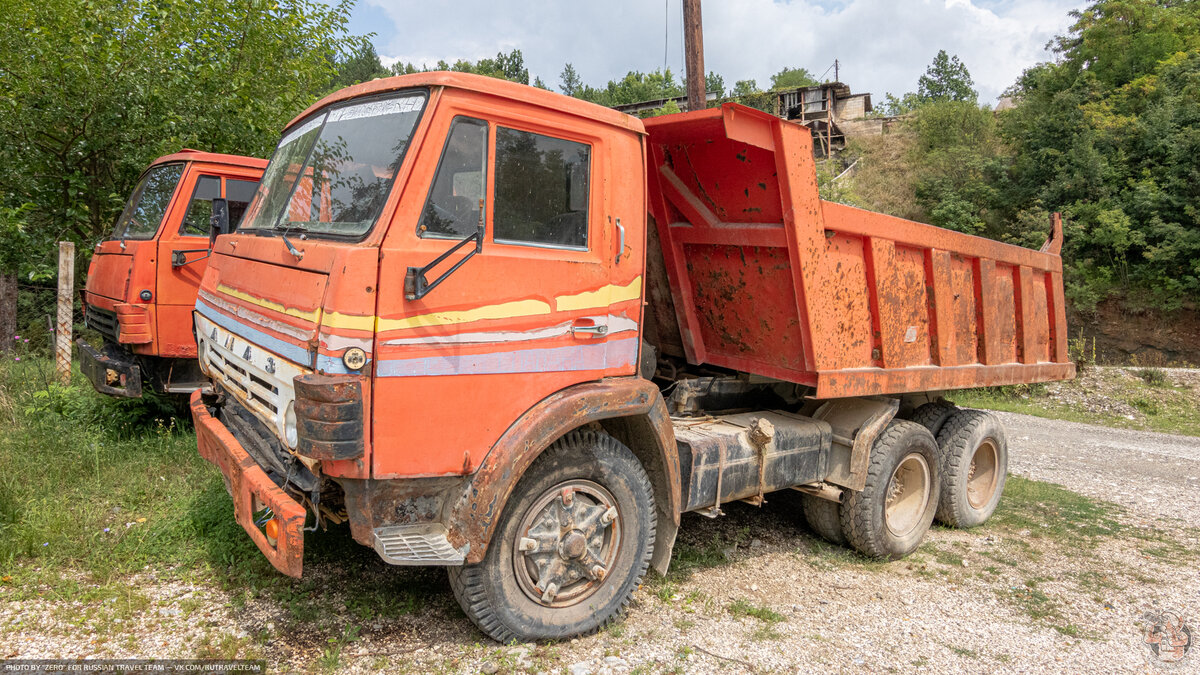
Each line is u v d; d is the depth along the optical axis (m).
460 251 3.07
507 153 3.26
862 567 4.96
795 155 4.05
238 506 3.34
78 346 7.10
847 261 4.51
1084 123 24.09
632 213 3.69
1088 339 23.06
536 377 3.30
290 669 3.17
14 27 9.00
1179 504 7.24
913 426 5.24
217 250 4.28
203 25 10.15
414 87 3.20
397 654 3.34
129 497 4.88
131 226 6.72
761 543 5.25
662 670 3.40
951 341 5.37
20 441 5.65
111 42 9.06
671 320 5.30
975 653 3.83
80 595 3.66
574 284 3.43
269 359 3.16
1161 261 21.59
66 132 9.45
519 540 3.39
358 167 3.25
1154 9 27.47
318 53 11.90
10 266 9.73
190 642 3.32
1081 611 4.45
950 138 33.31
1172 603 4.64
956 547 5.57
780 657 3.62
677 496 3.90
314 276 2.92
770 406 5.39
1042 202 24.31
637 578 3.82
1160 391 14.98
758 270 4.51
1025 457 9.41
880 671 3.56
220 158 6.55
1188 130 21.66
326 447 2.73
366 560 4.28
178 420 6.47
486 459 3.13
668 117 4.14
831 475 4.96
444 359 3.01
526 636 3.47
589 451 3.56
